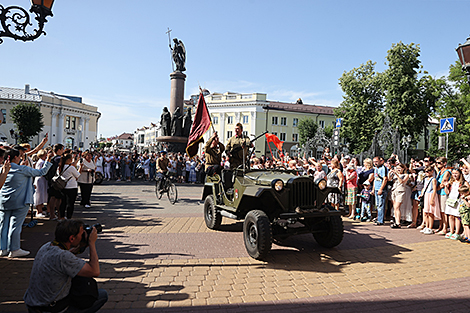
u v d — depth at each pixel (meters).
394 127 32.44
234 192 6.26
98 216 8.51
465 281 4.62
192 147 9.29
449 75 31.11
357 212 9.51
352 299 3.89
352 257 5.61
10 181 5.01
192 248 5.84
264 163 13.80
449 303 3.85
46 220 7.87
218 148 7.84
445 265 5.32
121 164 19.88
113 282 4.18
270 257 5.50
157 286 4.10
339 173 9.67
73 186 7.71
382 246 6.40
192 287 4.10
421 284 4.46
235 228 7.60
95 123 74.00
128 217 8.47
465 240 6.89
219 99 56.75
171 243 6.13
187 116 22.67
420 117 34.00
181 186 17.77
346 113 38.50
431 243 6.77
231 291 4.02
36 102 58.06
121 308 3.47
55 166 7.80
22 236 6.35
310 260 5.39
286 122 55.78
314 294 4.01
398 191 8.20
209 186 7.65
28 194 5.18
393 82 33.22
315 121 57.00
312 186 5.55
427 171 7.74
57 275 2.62
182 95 22.73
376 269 5.02
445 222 7.64
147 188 15.88
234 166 7.30
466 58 7.20
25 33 5.14
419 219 9.45
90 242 2.79
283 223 5.58
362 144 36.88
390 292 4.14
